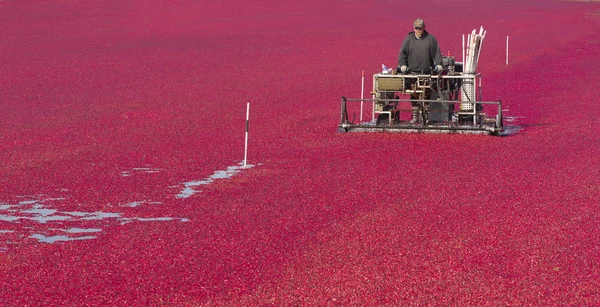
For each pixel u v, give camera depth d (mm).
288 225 35562
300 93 84562
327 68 105250
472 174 45375
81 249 32594
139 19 173625
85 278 29172
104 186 44062
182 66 107375
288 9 197500
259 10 194875
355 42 134375
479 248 31797
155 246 32812
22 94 84125
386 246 32312
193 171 47812
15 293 27766
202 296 27328
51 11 182250
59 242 33719
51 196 41906
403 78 59719
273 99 80375
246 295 27359
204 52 122438
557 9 199500
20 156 53062
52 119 69062
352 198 40281
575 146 53344
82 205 39938
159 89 87750
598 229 34031
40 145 57125
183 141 58188
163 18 176500
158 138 59562
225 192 42219
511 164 47969
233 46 129875
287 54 120125
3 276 29484
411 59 60938
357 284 28156
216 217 37188
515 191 41062
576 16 180625
